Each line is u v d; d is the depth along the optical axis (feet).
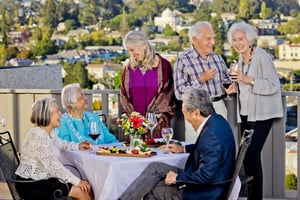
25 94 17.24
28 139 12.19
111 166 11.40
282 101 15.01
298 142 15.11
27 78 35.83
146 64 14.93
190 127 14.89
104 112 16.46
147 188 11.62
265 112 14.16
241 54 14.34
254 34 14.23
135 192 11.56
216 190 10.89
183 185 10.98
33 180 11.94
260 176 14.38
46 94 17.08
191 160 11.21
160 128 15.01
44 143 12.03
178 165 11.89
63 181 12.10
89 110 16.49
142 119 12.67
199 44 14.57
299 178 15.23
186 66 14.66
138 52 14.84
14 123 17.40
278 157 15.30
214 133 10.74
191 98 11.09
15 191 12.35
